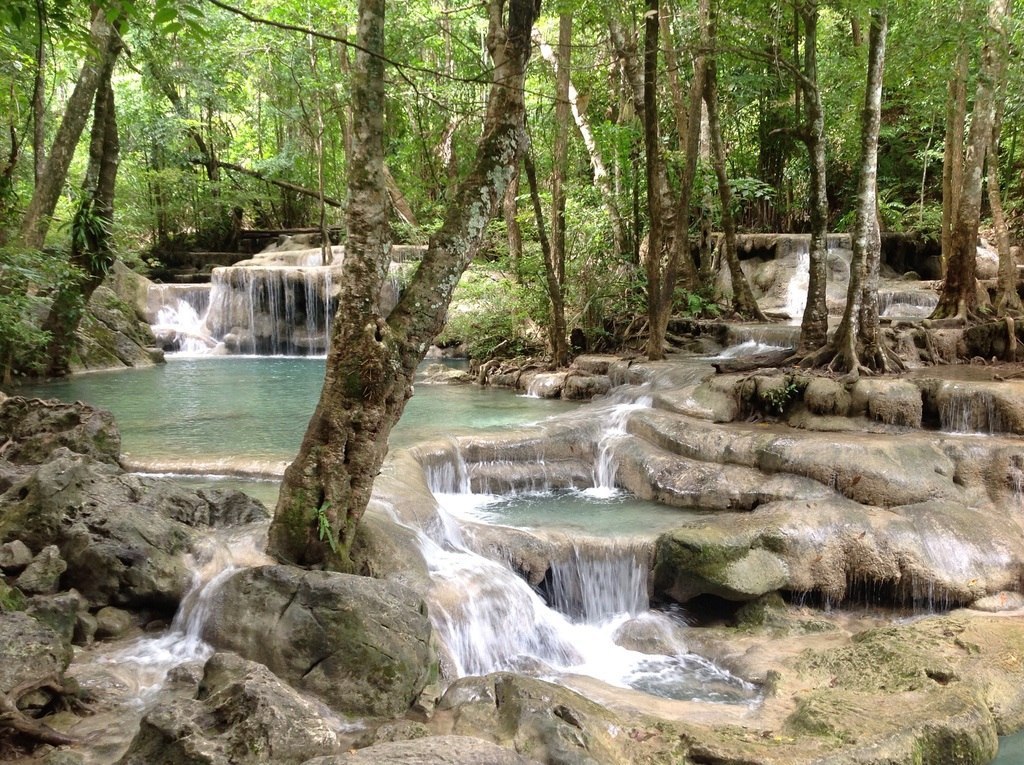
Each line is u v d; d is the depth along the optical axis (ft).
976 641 20.95
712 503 29.89
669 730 16.81
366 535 21.17
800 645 22.66
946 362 39.47
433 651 17.95
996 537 25.77
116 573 18.76
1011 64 41.88
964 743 17.03
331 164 93.76
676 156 54.24
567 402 45.78
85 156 82.48
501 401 46.39
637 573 25.93
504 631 21.93
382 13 17.93
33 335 43.14
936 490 27.48
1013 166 64.34
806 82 38.68
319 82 69.62
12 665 14.21
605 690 19.93
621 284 55.01
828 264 58.23
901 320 44.52
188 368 59.11
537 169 60.70
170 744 12.58
